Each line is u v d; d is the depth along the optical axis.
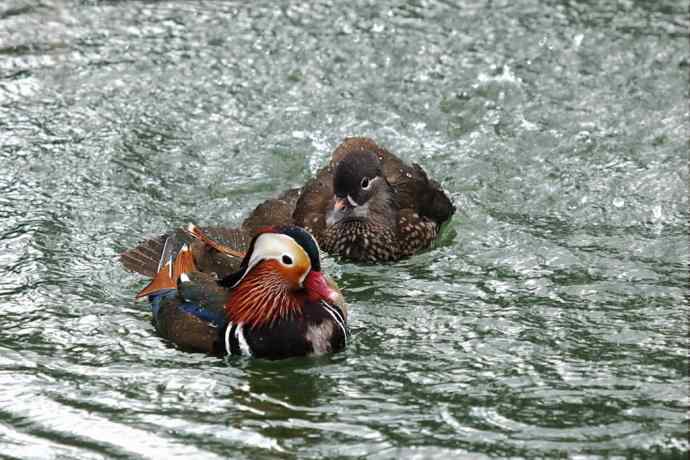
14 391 19.39
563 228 25.55
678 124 29.41
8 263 23.66
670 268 23.67
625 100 30.48
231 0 35.44
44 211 25.69
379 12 34.69
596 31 33.56
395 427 18.33
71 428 18.36
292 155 28.44
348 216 24.70
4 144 28.23
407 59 32.34
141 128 29.20
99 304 22.44
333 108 30.25
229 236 23.81
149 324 21.81
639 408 18.72
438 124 29.69
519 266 24.12
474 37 33.38
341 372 20.17
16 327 21.48
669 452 17.45
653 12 34.59
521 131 29.30
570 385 19.50
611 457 17.36
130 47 32.88
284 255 20.50
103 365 20.33
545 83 31.25
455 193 27.11
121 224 25.38
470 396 19.23
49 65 31.88
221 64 32.09
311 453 17.62
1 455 17.58
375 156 24.98
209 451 17.69
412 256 25.20
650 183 27.08
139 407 18.98
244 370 20.27
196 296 21.31
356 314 22.34
